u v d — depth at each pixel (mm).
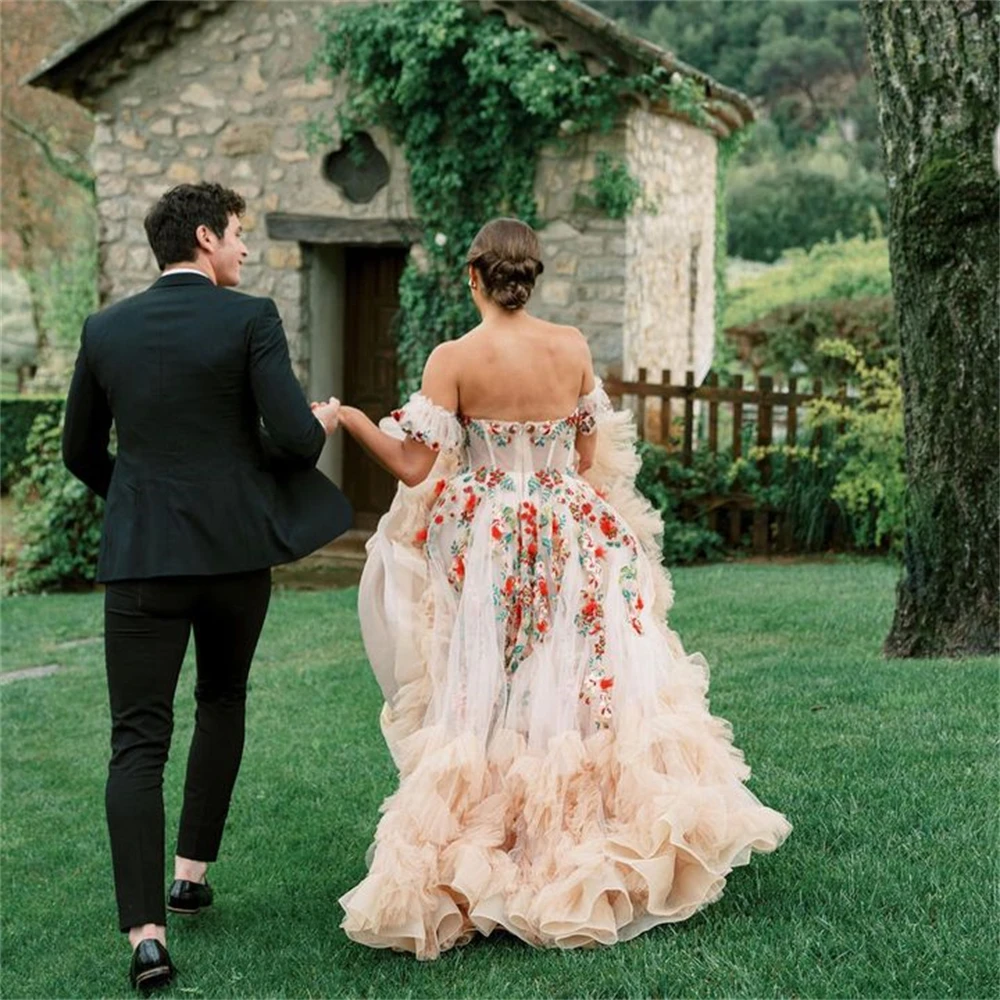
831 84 25656
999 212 5023
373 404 12281
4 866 4492
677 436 10633
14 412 15836
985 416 5160
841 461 10125
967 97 5016
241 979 3213
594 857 3059
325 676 6527
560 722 3234
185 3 11539
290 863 4059
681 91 10000
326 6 11172
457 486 3434
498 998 2863
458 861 3094
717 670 5504
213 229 3422
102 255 12172
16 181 20438
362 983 3088
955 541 5262
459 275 11086
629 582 3396
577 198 10578
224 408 3299
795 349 13914
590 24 9930
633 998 2783
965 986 2686
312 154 11438
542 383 3395
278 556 3328
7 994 3439
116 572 3250
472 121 10719
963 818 3480
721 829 3068
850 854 3334
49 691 6891
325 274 11969
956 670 4938
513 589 3330
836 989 2715
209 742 3635
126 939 3738
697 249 12867
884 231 19828
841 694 4797
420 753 3230
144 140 11984
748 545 10391
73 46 11656
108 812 3264
